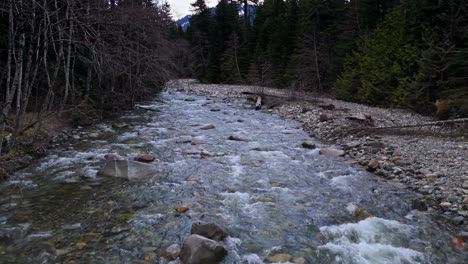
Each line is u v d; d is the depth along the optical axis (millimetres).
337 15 30188
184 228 5766
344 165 9672
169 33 27156
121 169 8445
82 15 11922
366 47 23266
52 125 12727
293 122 17109
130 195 7215
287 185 8016
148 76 21938
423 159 9328
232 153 10820
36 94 13039
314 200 7125
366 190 7699
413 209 6723
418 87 16547
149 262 4777
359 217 6324
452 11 15789
